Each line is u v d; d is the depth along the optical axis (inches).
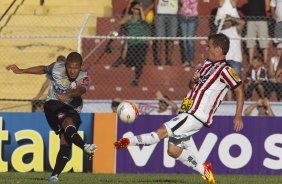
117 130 1598.2
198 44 2087.8
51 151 1588.3
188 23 2046.0
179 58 2091.5
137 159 1592.0
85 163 1588.3
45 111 1225.4
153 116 1599.4
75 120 1198.9
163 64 2082.9
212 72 1138.0
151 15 2108.8
